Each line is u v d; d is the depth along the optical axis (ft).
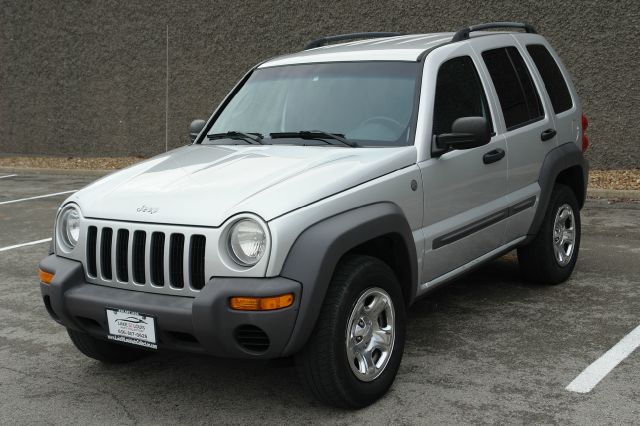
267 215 12.12
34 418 13.44
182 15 46.11
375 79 16.12
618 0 33.71
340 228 12.49
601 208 29.89
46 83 52.47
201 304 11.97
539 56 20.17
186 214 12.62
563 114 20.06
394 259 14.48
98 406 13.89
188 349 12.60
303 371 12.67
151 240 12.77
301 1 41.88
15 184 43.55
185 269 12.44
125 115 49.83
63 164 49.65
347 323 12.64
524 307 18.29
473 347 15.87
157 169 14.92
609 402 13.07
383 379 13.44
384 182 13.83
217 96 45.93
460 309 18.35
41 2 51.49
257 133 16.42
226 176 13.75
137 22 47.93
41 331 18.21
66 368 15.83
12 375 15.51
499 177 17.13
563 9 34.83
